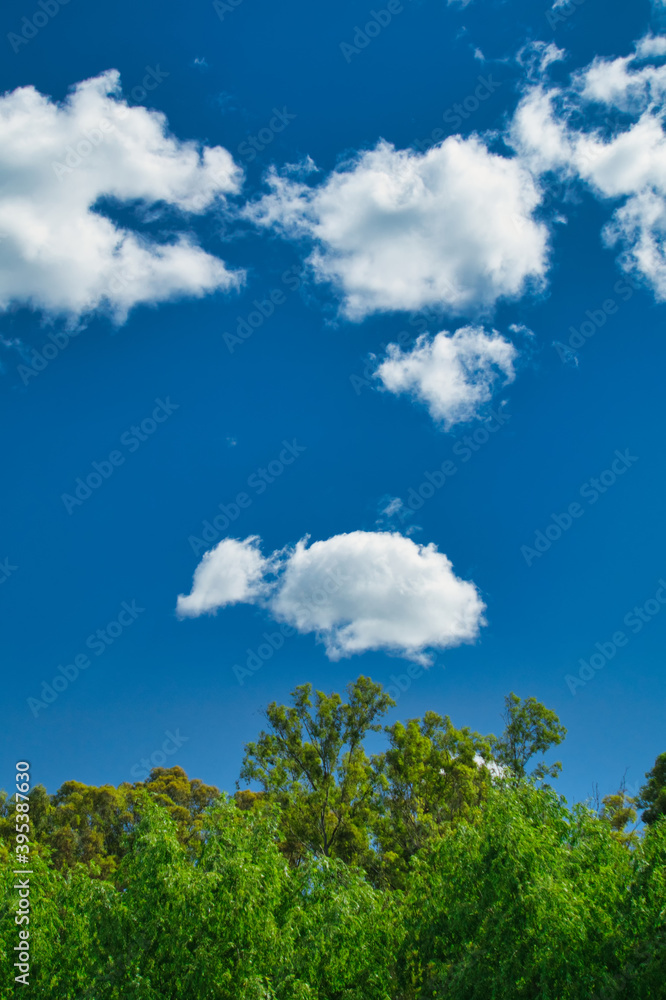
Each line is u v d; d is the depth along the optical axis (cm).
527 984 1183
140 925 1351
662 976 1080
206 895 1344
